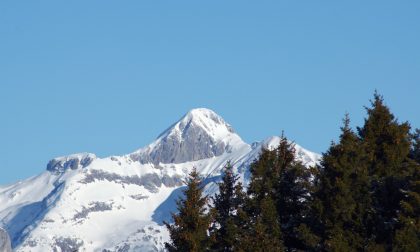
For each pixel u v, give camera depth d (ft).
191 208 389.80
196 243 381.81
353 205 375.25
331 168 386.52
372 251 358.43
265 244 371.35
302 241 383.65
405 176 385.50
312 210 380.37
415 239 354.54
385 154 403.75
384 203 388.37
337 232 370.94
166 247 389.80
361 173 384.27
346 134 396.57
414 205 370.32
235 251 377.50
